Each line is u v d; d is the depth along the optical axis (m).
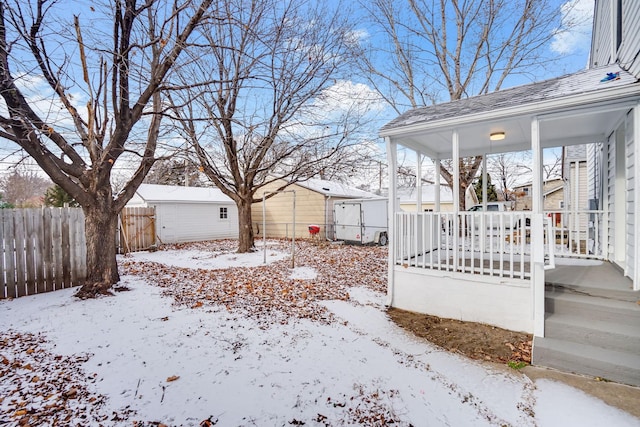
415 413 2.32
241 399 2.43
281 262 8.40
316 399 2.45
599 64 7.40
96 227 5.08
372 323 4.10
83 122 4.81
